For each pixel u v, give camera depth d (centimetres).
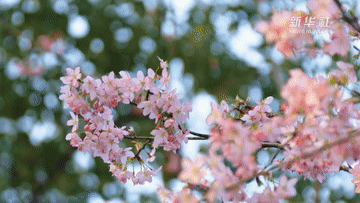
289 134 234
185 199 210
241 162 210
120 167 282
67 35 902
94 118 266
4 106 871
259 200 210
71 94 264
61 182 898
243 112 272
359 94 206
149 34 934
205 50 911
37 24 877
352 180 259
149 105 264
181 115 266
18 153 877
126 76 269
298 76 210
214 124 249
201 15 905
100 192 874
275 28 228
